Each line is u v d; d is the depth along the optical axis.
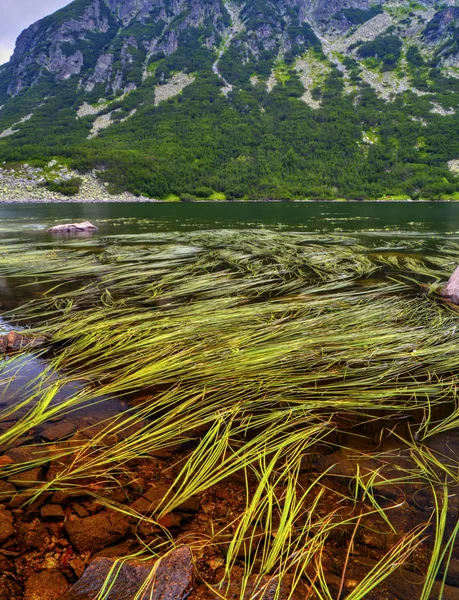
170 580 1.69
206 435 2.82
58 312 5.90
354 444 2.81
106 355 4.24
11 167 79.38
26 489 2.30
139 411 3.18
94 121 136.00
